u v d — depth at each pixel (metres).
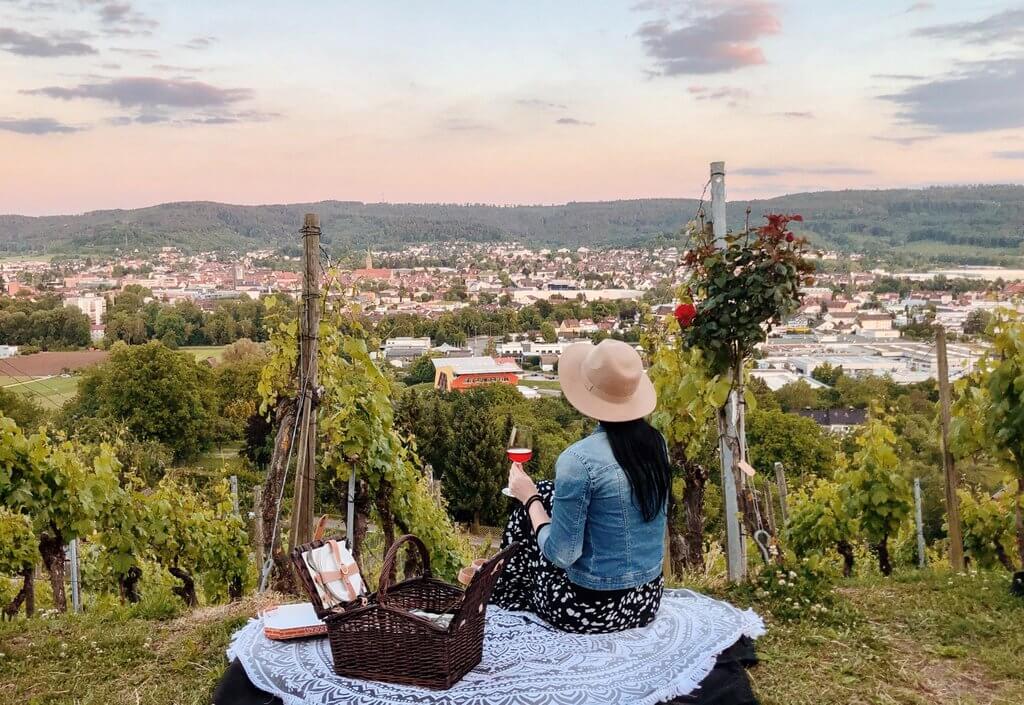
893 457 9.07
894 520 9.11
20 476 7.08
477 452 36.34
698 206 5.75
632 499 3.50
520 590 3.96
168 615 5.13
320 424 7.21
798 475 44.66
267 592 5.46
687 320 5.52
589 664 3.41
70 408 61.12
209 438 61.00
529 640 3.61
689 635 3.76
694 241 5.77
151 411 56.06
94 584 9.59
